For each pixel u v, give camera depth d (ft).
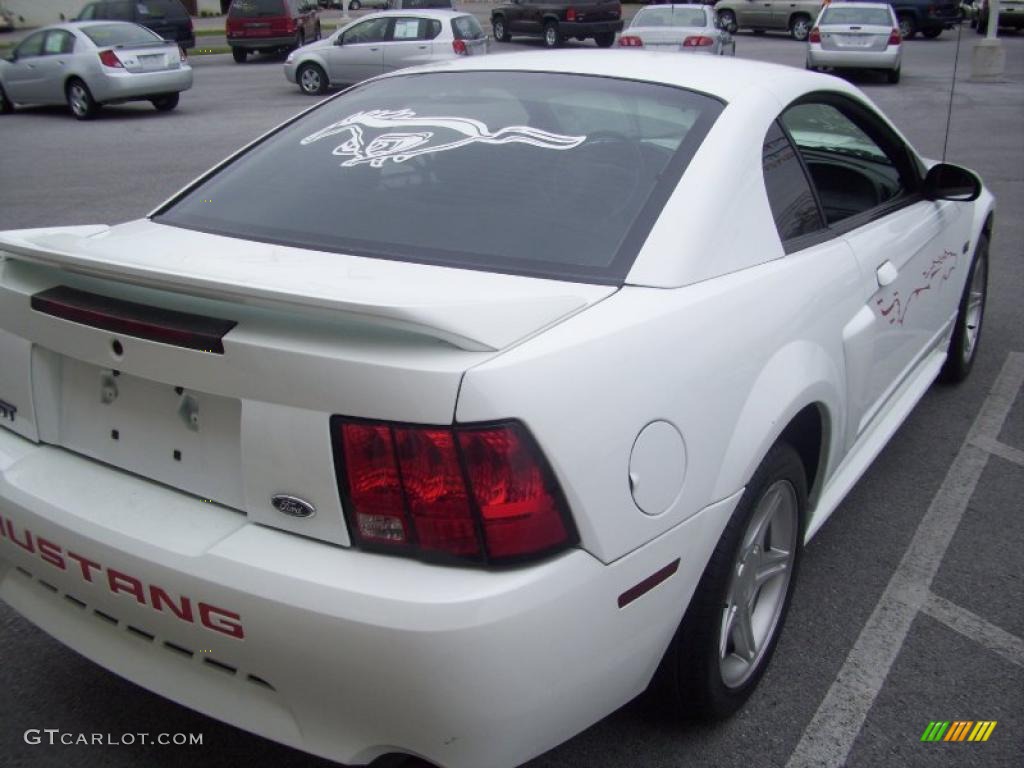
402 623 5.98
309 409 6.24
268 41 80.43
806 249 9.28
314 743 6.64
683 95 9.23
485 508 6.07
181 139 44.52
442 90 10.03
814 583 10.91
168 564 6.62
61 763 8.23
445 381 5.99
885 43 58.90
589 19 86.38
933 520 12.32
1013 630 10.17
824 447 9.50
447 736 6.28
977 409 15.70
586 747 8.42
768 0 97.19
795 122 10.05
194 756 8.36
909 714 8.92
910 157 12.66
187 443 7.07
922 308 12.41
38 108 58.18
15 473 7.70
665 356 7.04
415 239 7.97
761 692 9.16
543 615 6.21
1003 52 60.80
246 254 7.91
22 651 9.69
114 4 80.79
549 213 8.04
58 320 7.29
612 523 6.55
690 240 7.81
